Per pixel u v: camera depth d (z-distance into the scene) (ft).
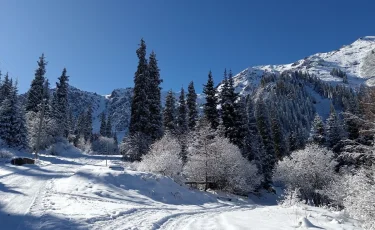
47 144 174.19
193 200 71.10
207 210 57.57
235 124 128.36
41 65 192.54
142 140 119.55
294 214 47.34
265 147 153.99
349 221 45.21
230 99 130.82
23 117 142.82
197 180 102.78
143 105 125.29
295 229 34.09
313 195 111.04
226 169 103.35
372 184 45.62
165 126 152.15
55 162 120.26
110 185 62.23
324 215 46.91
